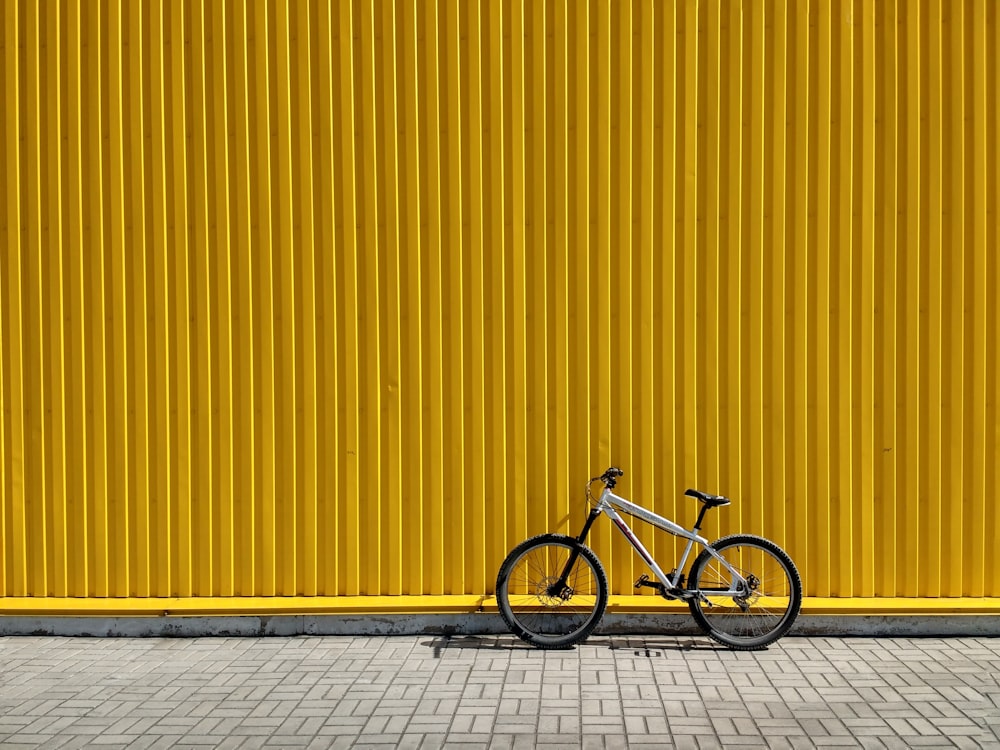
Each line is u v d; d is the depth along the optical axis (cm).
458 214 558
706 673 489
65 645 546
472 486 562
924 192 559
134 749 402
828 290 558
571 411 561
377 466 562
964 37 557
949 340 559
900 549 559
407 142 557
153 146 560
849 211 557
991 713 434
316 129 559
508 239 559
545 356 559
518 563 556
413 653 525
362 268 561
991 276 559
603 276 558
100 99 561
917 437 559
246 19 558
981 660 509
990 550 559
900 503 559
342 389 563
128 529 568
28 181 564
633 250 559
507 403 561
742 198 558
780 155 556
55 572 568
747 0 556
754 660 510
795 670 493
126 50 560
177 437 566
